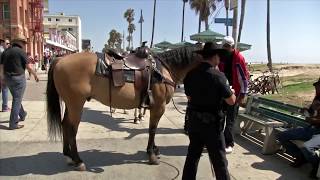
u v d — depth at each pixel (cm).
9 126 866
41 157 663
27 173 584
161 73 627
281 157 692
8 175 574
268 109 787
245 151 727
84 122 962
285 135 624
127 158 669
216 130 447
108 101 607
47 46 6644
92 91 595
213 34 1523
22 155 674
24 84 870
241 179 577
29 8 4441
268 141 702
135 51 646
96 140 786
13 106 859
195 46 679
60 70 582
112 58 608
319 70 3706
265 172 610
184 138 820
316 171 577
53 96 612
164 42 3094
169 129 909
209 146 452
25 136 804
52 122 616
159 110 631
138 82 609
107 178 570
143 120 1009
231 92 441
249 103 870
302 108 658
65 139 617
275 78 1919
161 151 718
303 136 608
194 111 454
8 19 3772
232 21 1151
